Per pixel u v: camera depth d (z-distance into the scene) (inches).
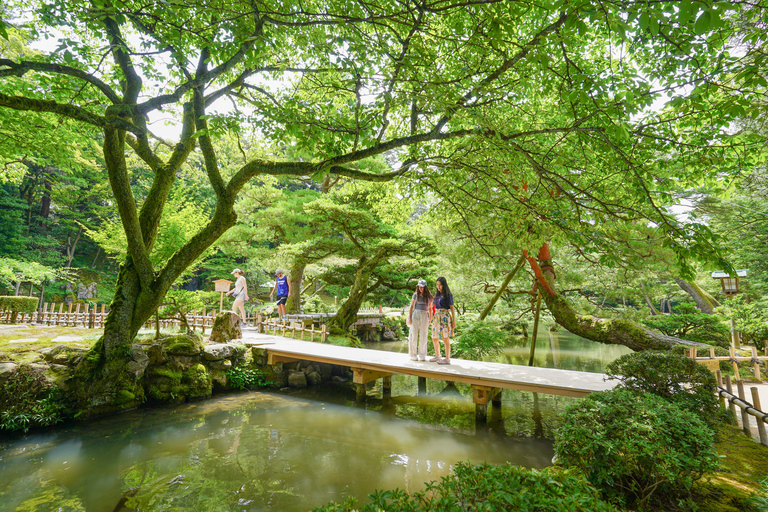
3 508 151.3
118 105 211.0
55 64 203.0
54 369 266.2
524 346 699.4
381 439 238.1
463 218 225.3
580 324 389.4
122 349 282.4
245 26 183.5
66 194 924.6
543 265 423.2
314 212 514.0
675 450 120.3
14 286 791.1
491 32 146.0
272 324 538.6
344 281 687.1
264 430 252.1
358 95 183.8
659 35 131.5
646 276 391.9
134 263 289.9
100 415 270.8
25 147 296.2
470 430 258.2
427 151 228.8
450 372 287.1
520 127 252.8
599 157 214.7
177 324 485.1
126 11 159.6
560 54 184.1
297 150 194.2
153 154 319.9
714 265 140.1
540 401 335.6
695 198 447.5
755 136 184.5
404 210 402.3
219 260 1048.8
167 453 210.1
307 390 373.1
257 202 654.5
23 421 235.6
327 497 163.8
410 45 171.0
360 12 157.8
